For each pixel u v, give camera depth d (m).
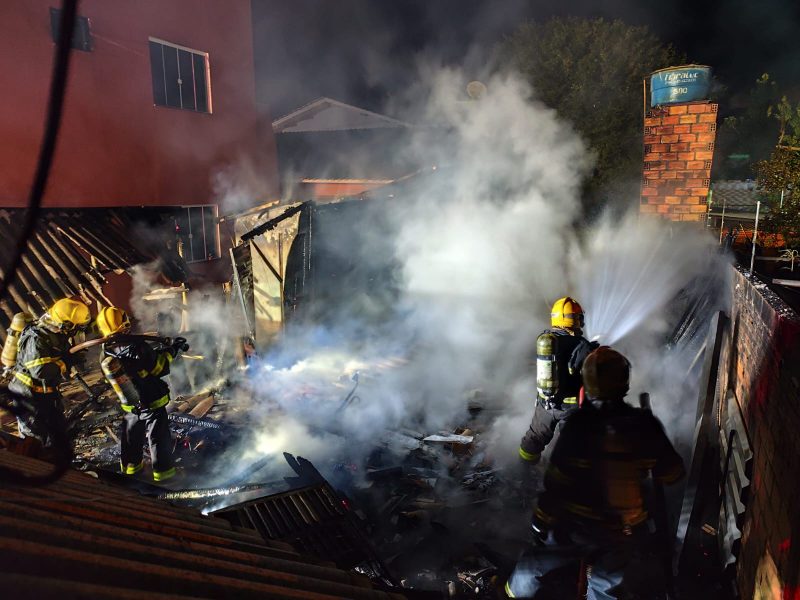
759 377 3.26
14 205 8.25
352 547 3.48
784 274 4.74
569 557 2.71
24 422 4.66
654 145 6.53
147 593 1.40
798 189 5.39
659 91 6.50
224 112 11.92
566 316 3.97
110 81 9.52
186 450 5.85
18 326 4.83
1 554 1.39
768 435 2.90
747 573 3.03
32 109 8.45
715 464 4.35
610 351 2.67
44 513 1.81
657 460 2.59
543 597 2.82
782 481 2.50
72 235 8.28
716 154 14.70
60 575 1.42
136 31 9.91
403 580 3.85
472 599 3.50
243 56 12.32
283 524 3.59
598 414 2.61
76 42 8.96
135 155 10.02
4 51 8.08
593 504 2.58
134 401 4.80
